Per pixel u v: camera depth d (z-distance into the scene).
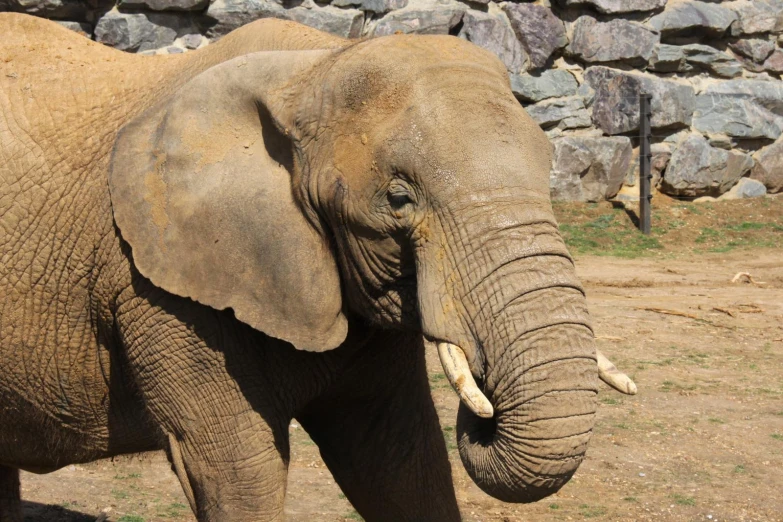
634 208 26.50
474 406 5.03
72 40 7.64
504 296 5.11
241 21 22.64
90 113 7.01
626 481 10.37
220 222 6.06
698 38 28.02
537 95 25.95
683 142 27.50
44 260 6.80
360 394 7.01
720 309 18.19
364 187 5.57
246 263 6.02
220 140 6.16
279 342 6.36
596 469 10.66
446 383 13.17
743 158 28.02
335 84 5.77
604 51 26.75
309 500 9.66
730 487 10.30
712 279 21.33
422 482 7.27
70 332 6.87
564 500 9.84
